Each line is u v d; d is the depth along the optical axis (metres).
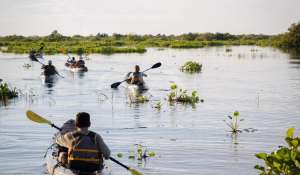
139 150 13.27
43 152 13.59
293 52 80.81
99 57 61.25
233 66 48.41
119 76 36.34
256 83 32.34
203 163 12.55
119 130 16.66
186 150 13.86
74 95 25.53
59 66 46.19
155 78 35.22
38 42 104.31
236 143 14.77
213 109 21.22
